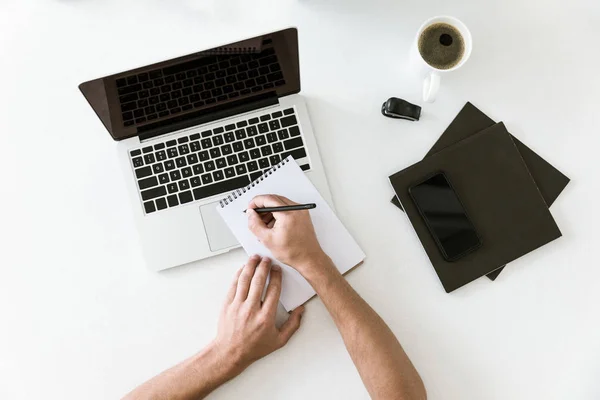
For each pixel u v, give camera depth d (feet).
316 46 2.88
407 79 2.86
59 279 2.76
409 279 2.74
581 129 2.84
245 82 2.52
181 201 2.72
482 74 2.86
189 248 2.71
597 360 2.68
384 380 2.39
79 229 2.79
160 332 2.73
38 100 2.85
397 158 2.82
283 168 2.70
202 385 2.55
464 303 2.72
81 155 2.83
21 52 2.86
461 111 2.83
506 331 2.71
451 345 2.70
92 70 2.86
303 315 2.71
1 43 2.85
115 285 2.75
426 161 2.75
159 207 2.71
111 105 2.38
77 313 2.74
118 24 2.86
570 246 2.76
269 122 2.75
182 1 2.86
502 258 2.69
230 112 2.74
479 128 2.82
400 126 2.84
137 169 2.72
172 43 2.87
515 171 2.74
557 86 2.86
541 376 2.68
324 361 2.68
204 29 2.87
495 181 2.74
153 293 2.75
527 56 2.87
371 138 2.84
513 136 2.84
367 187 2.80
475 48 2.87
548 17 2.87
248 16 2.87
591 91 2.85
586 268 2.74
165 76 2.29
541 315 2.71
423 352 2.70
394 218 2.78
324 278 2.52
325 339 2.69
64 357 2.72
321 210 2.71
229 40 2.86
